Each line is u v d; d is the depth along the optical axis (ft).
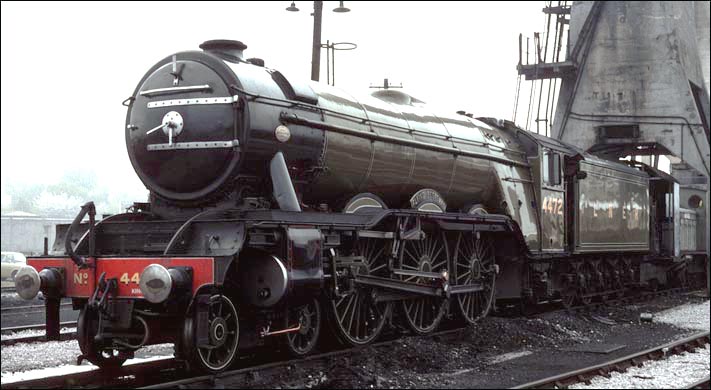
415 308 37.22
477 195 43.04
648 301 65.31
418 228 35.04
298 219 28.60
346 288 31.22
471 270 40.68
